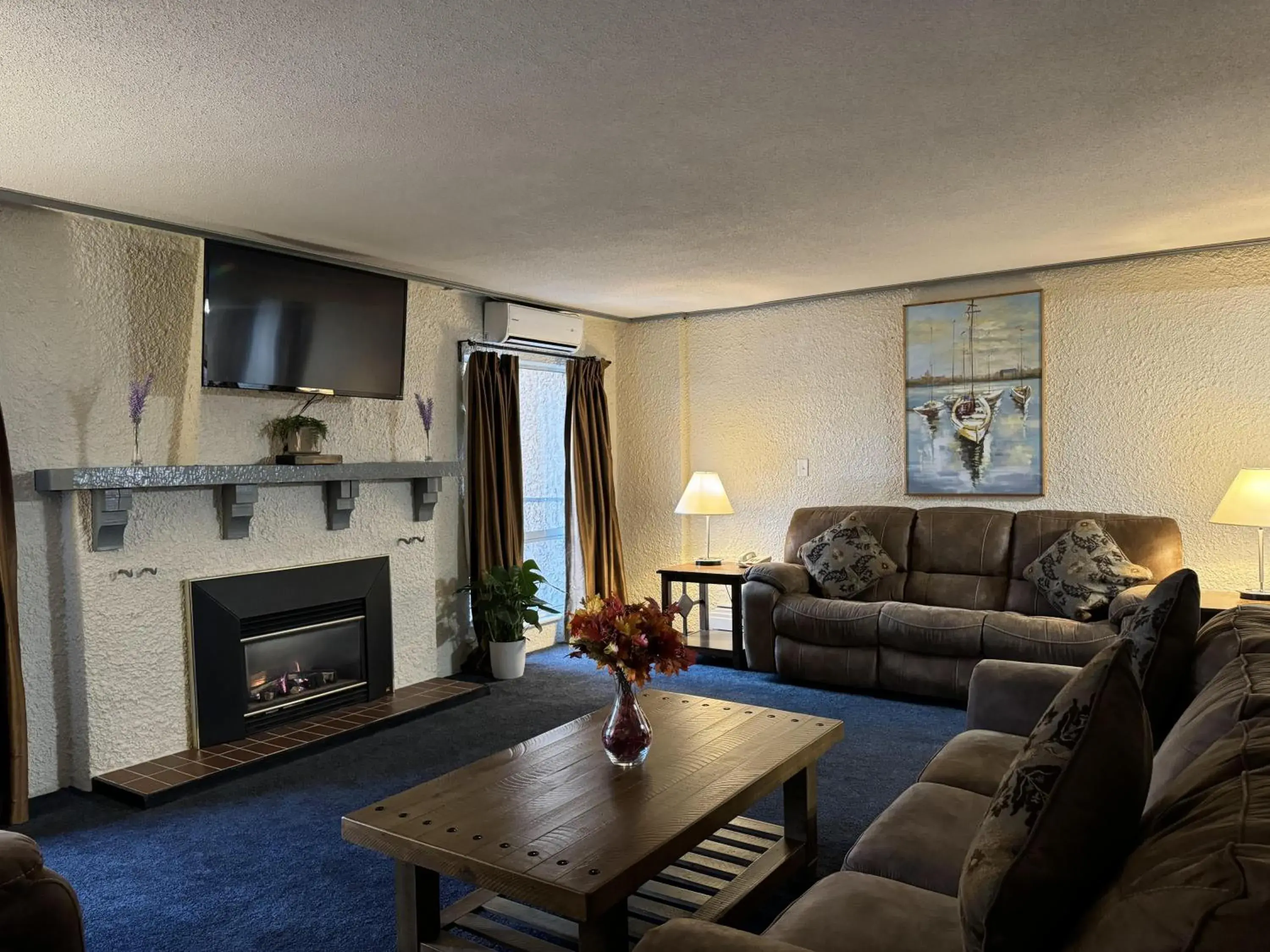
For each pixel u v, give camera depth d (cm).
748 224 395
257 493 403
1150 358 477
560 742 262
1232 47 227
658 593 645
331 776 356
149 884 264
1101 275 488
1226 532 461
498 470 548
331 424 461
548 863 182
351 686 445
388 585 469
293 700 418
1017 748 238
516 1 197
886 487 560
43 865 156
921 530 516
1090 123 279
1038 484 509
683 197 352
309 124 266
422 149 289
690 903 233
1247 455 455
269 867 275
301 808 323
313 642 443
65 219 353
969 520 504
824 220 390
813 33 216
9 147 280
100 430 363
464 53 222
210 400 405
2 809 312
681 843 196
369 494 462
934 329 536
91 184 319
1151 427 479
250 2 194
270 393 429
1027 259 480
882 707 445
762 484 605
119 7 194
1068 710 125
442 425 527
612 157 302
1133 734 121
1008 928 114
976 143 295
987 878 116
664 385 638
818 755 263
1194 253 462
